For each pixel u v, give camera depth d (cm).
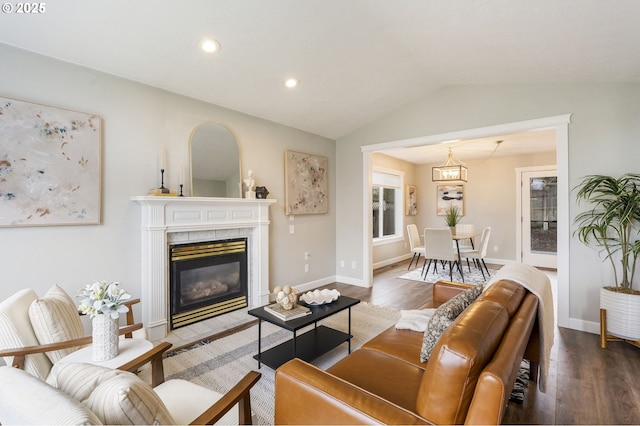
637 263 278
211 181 333
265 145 394
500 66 297
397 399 129
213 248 335
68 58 237
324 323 318
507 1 197
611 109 288
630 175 274
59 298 184
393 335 193
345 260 496
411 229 602
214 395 136
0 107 209
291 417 121
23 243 221
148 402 83
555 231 604
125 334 195
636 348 261
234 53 261
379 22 243
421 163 757
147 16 209
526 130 335
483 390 93
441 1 210
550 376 219
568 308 307
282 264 418
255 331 300
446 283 265
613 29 204
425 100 399
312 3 220
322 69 305
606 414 179
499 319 123
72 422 65
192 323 317
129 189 274
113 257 264
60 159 234
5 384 81
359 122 450
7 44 213
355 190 482
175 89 300
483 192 683
